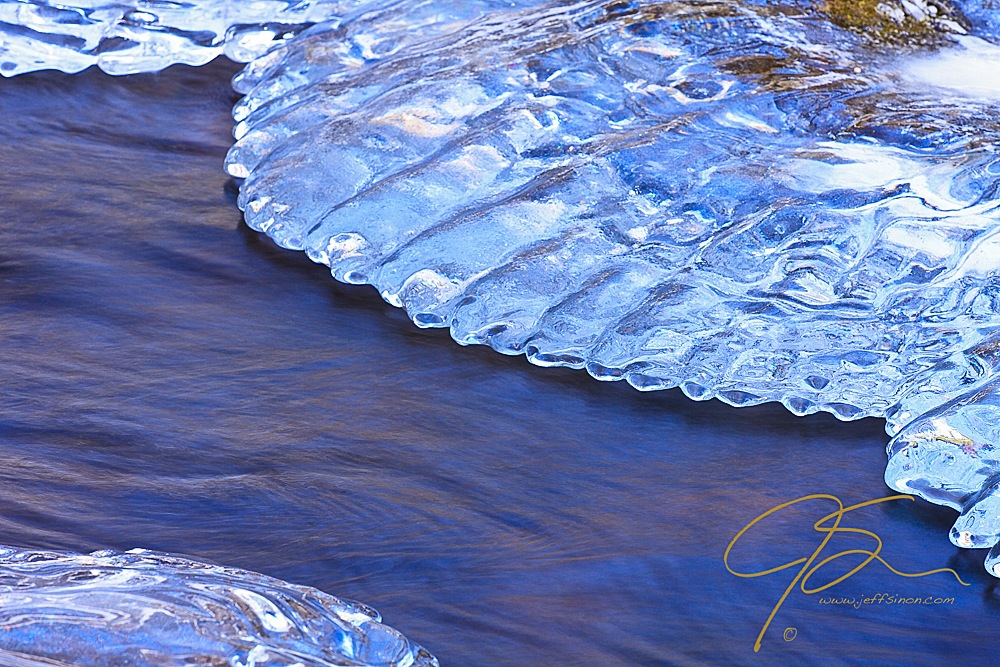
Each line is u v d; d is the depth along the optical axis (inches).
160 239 141.5
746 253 139.3
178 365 135.9
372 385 135.9
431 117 144.8
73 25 152.3
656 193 140.9
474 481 132.6
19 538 129.6
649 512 132.0
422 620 128.5
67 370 135.3
